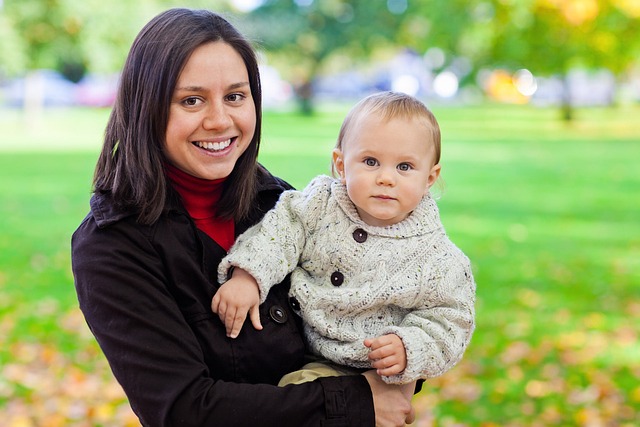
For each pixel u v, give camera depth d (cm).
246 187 237
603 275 918
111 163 222
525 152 2288
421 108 242
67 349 670
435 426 521
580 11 1767
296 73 4406
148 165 213
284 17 4253
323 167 1806
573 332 717
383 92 249
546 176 1775
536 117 3853
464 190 1560
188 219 224
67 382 597
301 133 2866
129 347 206
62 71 4203
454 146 2450
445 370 231
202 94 215
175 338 208
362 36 4238
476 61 2844
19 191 1502
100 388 586
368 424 216
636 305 801
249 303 221
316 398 213
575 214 1302
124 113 218
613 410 546
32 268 942
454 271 236
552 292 848
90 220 217
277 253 232
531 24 2128
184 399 203
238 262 223
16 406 553
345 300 232
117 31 2636
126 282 209
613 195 1492
